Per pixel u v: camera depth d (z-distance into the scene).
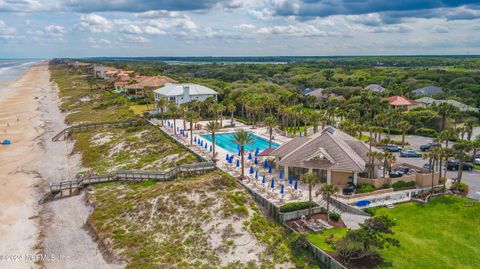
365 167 56.72
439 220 44.31
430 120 94.69
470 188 53.88
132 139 87.06
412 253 37.81
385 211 46.91
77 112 131.62
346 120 91.69
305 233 41.75
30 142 96.31
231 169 61.91
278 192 52.19
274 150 62.91
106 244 44.38
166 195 51.88
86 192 60.44
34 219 52.94
